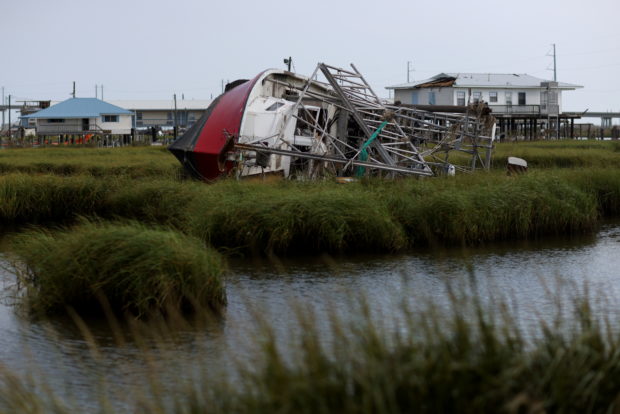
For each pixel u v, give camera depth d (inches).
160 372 333.7
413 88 3100.4
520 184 778.8
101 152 2023.9
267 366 235.5
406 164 1051.3
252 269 566.9
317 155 904.3
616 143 2235.5
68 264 442.9
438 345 233.1
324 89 1064.8
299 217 631.8
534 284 506.0
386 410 206.2
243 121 923.4
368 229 641.0
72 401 303.6
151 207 779.4
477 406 205.6
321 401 206.7
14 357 362.9
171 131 4025.6
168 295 424.5
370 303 448.5
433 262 594.6
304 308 436.8
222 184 804.0
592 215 774.5
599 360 232.1
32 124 4138.8
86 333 359.6
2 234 764.0
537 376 222.7
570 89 3169.3
